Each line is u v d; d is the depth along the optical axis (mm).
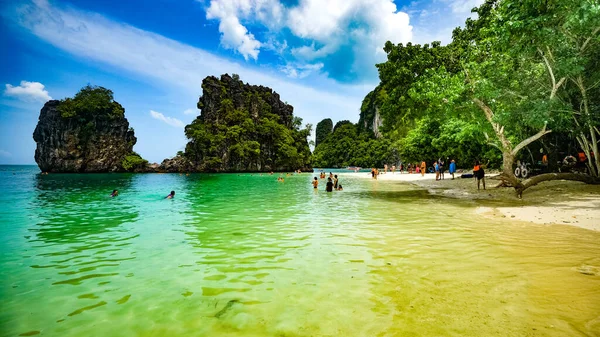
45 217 11641
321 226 9516
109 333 3543
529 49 13719
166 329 3598
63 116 71625
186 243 7609
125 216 11766
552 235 7703
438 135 42031
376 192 21312
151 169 79438
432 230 8625
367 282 4898
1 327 3705
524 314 3717
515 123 16266
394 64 21031
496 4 19891
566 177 16250
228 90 91688
